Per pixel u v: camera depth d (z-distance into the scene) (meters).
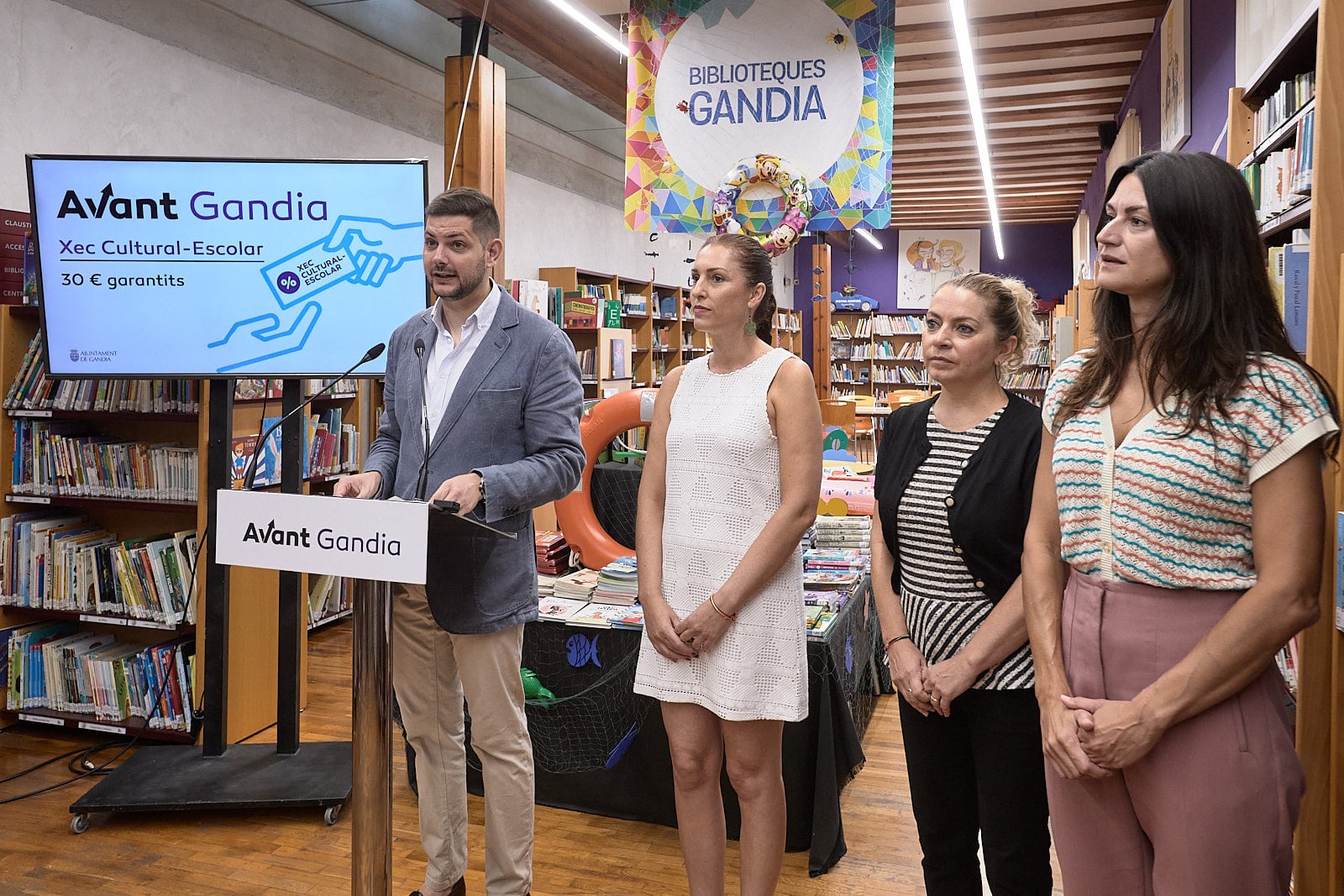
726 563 1.95
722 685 1.92
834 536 3.68
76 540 3.74
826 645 2.75
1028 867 1.70
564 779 3.04
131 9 4.84
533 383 2.24
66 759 3.51
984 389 1.83
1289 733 1.25
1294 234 2.66
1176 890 1.23
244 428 3.77
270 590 3.81
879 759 3.47
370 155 6.64
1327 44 1.90
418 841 2.80
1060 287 16.31
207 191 3.09
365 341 3.14
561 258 9.64
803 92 3.72
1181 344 1.23
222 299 3.12
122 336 3.10
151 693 3.61
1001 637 1.67
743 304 1.99
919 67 7.47
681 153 3.83
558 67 6.50
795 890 2.55
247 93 5.59
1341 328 1.83
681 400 2.08
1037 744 1.68
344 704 4.08
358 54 6.46
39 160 3.02
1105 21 6.56
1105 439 1.32
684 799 2.05
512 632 2.21
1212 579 1.23
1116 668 1.29
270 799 2.94
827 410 7.91
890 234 17.08
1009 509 1.71
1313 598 1.17
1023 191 12.73
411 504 1.53
